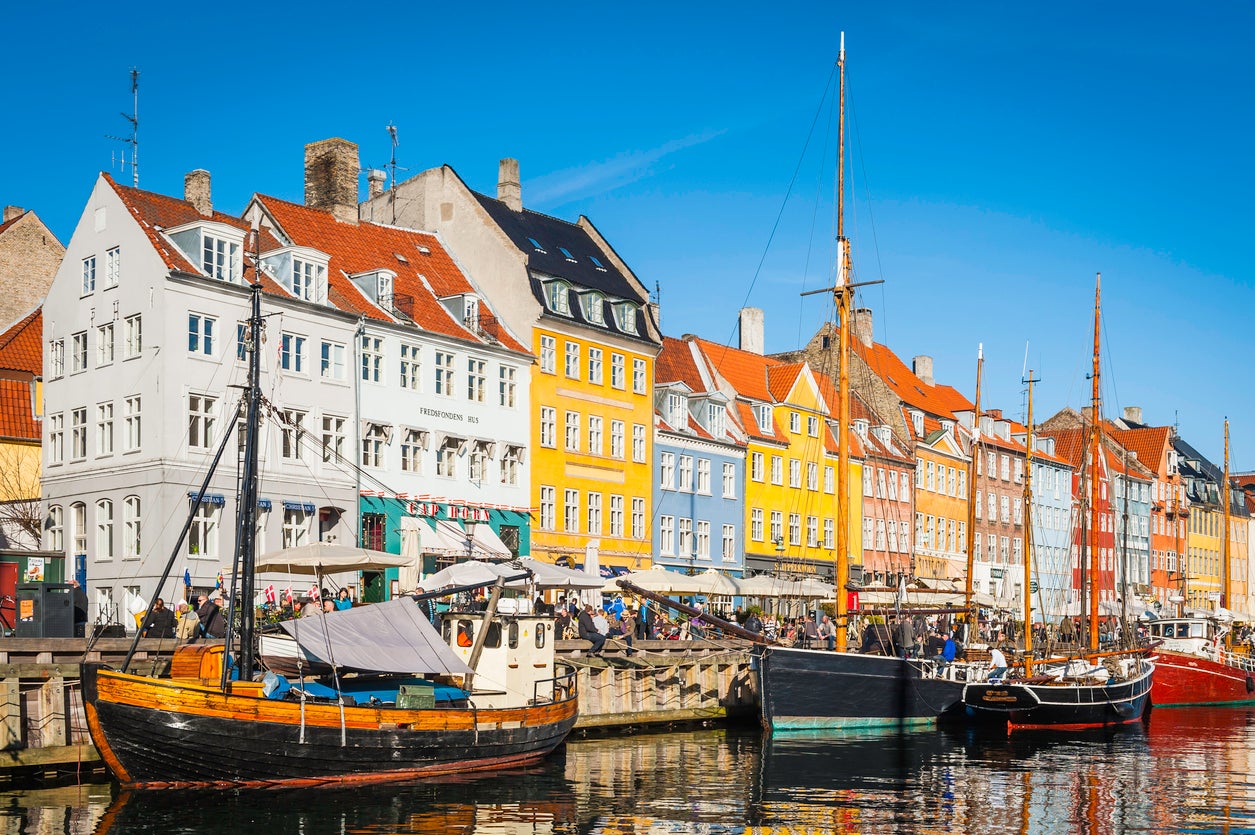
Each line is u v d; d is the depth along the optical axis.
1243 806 30.59
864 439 83.75
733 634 42.03
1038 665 54.16
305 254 50.03
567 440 61.44
